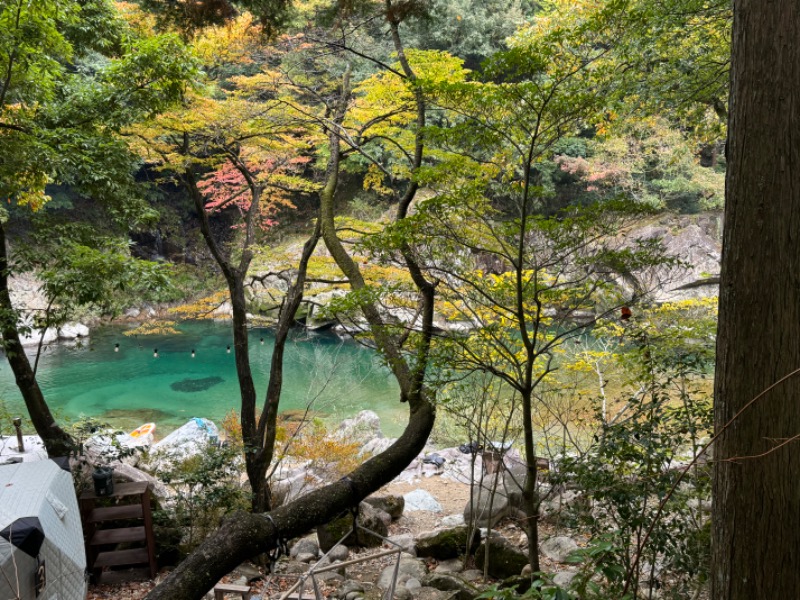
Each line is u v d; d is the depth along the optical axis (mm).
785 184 2475
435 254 4605
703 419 4215
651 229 16359
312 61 8312
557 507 6723
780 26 2494
